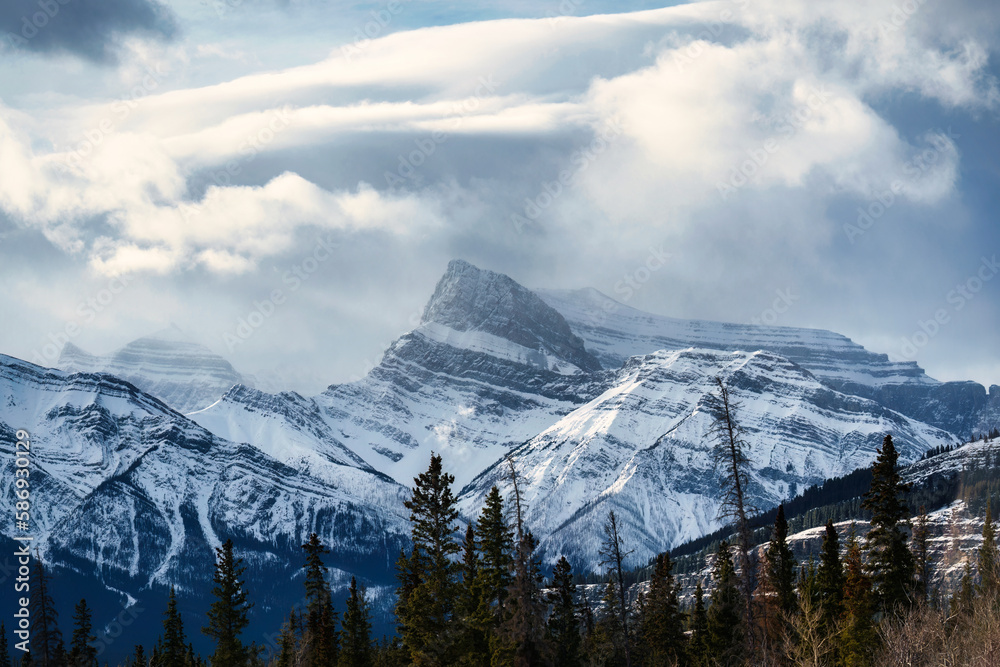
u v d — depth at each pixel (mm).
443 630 125438
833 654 112688
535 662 113062
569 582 155500
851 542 136625
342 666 153125
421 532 129125
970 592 130000
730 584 130625
